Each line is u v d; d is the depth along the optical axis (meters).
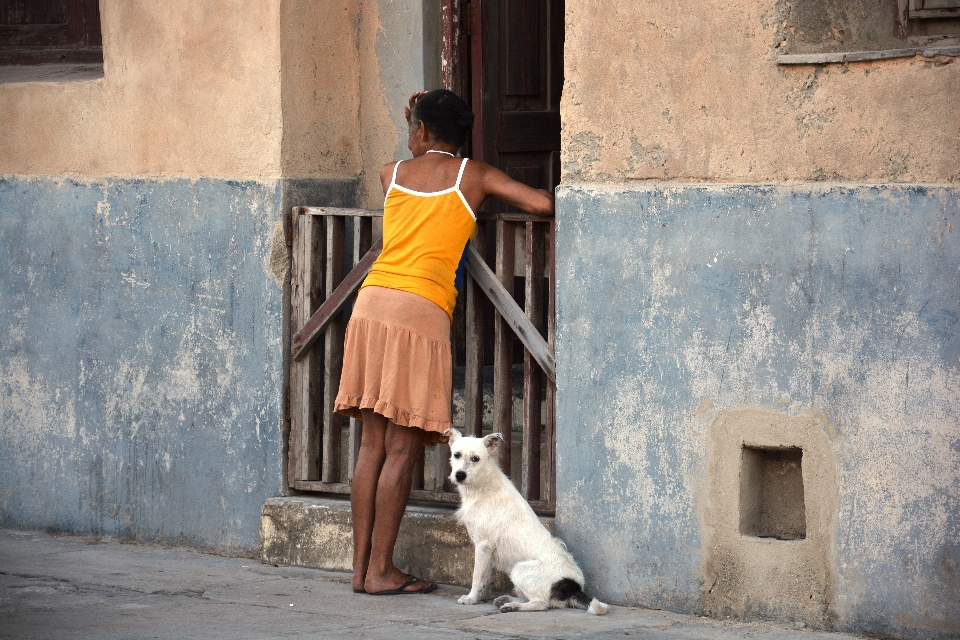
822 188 5.45
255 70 7.18
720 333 5.71
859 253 5.37
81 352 7.90
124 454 7.76
